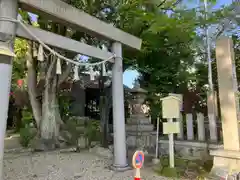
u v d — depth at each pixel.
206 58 6.77
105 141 5.79
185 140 4.80
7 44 2.66
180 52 6.21
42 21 5.46
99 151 5.14
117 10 5.19
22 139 6.38
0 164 2.59
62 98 7.55
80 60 6.66
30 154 5.04
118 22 5.49
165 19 4.67
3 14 2.68
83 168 3.92
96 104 11.77
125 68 6.55
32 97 6.21
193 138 4.84
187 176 3.41
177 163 3.91
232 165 3.28
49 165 4.10
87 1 5.00
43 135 5.80
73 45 3.50
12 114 10.92
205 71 6.70
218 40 3.70
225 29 6.26
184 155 4.72
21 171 3.70
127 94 6.62
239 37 6.68
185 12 5.16
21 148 5.68
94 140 6.50
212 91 5.33
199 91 6.45
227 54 3.56
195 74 6.49
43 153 5.16
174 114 3.69
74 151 5.43
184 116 5.68
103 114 6.05
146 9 5.25
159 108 5.73
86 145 6.00
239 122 3.42
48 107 6.02
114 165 3.84
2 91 2.60
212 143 4.31
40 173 3.62
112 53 4.08
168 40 5.58
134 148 5.74
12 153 5.12
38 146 5.53
